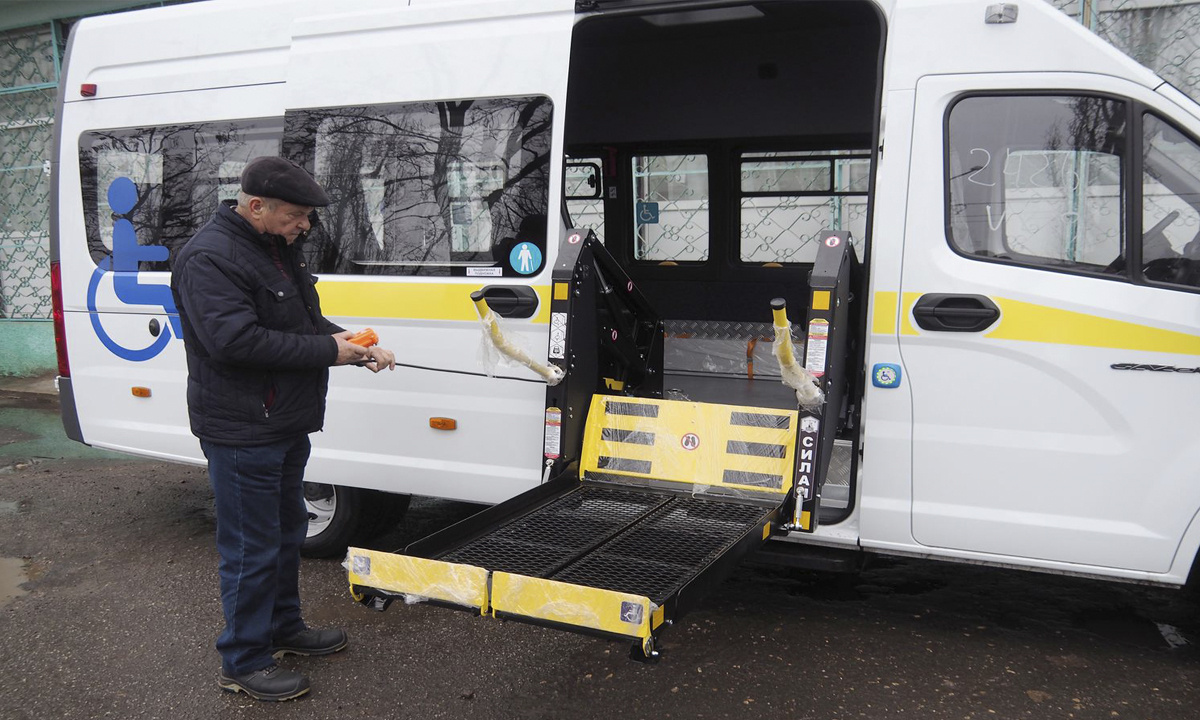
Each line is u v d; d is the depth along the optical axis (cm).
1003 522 340
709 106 571
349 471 442
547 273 389
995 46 333
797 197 569
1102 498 327
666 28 528
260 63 457
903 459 349
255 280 314
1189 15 584
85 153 500
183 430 474
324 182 436
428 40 412
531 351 395
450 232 411
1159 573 326
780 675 350
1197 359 314
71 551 495
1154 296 320
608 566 297
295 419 329
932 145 339
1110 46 326
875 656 364
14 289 995
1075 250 330
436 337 414
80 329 503
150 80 483
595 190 620
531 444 400
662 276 611
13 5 955
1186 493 318
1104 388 323
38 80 985
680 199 599
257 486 324
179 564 474
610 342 421
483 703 334
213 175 468
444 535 303
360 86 425
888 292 345
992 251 337
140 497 592
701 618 400
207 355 315
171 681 354
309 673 358
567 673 355
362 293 429
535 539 322
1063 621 395
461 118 404
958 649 369
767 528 330
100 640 389
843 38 532
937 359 341
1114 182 325
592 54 586
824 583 439
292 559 359
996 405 335
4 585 450
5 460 691
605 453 386
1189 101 318
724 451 369
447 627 396
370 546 489
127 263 488
